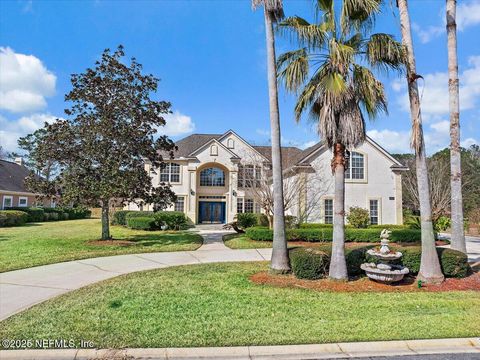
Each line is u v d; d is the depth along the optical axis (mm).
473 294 7027
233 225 20922
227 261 10914
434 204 22766
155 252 12766
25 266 9586
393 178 20734
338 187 8180
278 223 8930
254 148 27938
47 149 13883
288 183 20906
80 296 6594
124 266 9898
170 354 4160
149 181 15227
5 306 6031
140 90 15102
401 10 8555
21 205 34281
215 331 4801
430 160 26812
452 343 4543
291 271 8797
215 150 28047
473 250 14703
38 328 4887
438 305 6164
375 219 20391
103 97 14695
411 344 4477
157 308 5840
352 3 7629
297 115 9195
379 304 6184
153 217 22516
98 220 33656
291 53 8984
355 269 8570
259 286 7484
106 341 4449
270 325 5051
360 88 7906
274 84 9117
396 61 8125
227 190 29609
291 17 8578
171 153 16719
